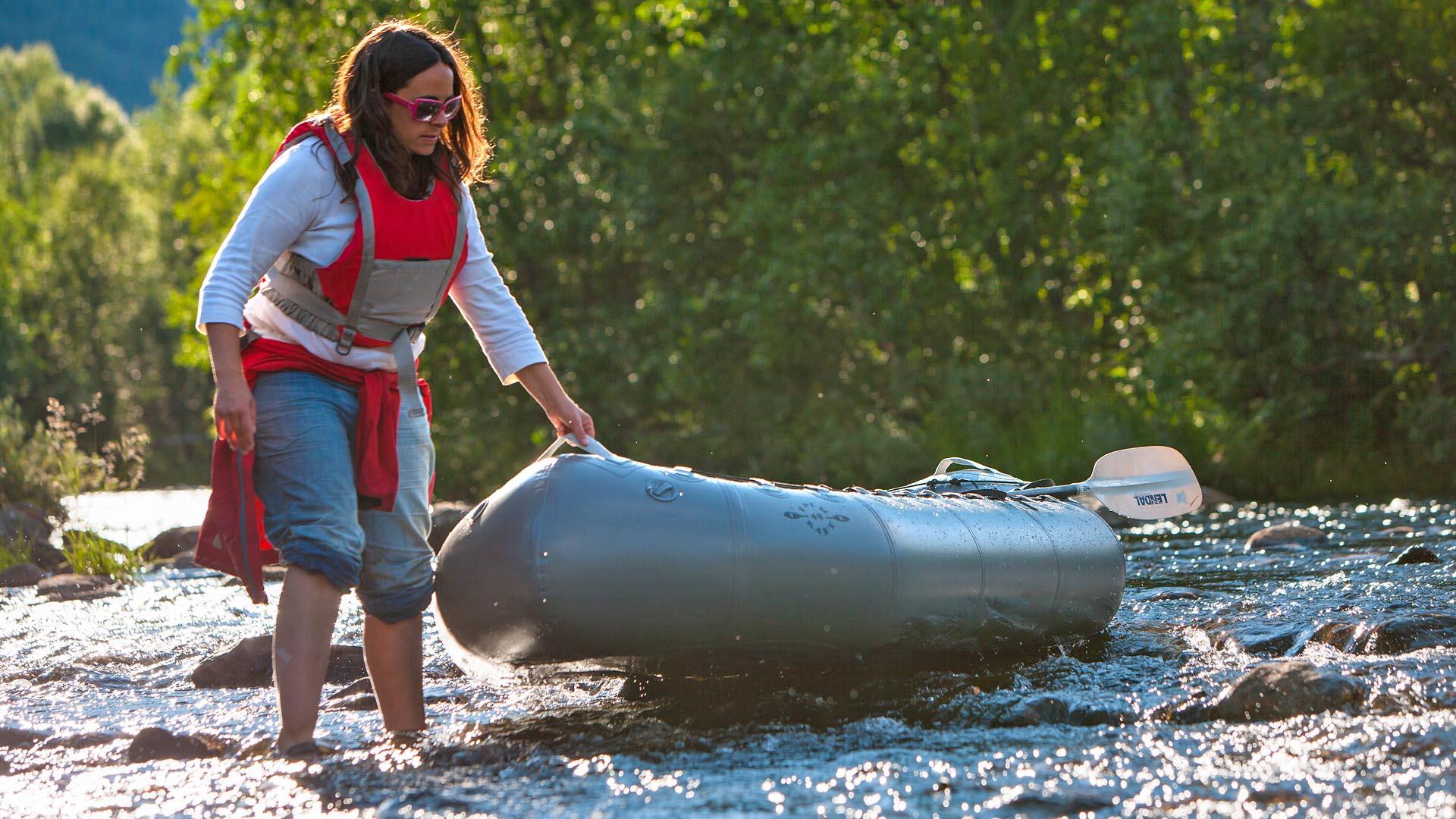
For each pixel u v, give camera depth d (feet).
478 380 122.72
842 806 17.60
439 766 20.30
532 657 22.80
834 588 23.98
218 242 156.97
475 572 22.59
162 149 300.61
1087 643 29.96
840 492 26.11
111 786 19.75
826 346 115.03
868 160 113.70
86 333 276.00
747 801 17.97
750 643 23.59
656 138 119.14
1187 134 102.37
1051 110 112.37
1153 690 24.61
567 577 21.99
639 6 129.80
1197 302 97.35
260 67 143.23
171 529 67.67
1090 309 115.96
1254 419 90.84
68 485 71.31
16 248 274.57
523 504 22.62
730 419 115.03
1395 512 67.56
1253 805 16.81
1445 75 92.32
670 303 117.70
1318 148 96.63
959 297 114.93
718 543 22.98
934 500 27.94
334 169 21.74
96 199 284.82
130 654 34.53
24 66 341.00
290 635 21.33
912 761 19.84
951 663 27.32
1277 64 106.01
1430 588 36.58
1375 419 93.20
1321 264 89.15
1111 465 31.01
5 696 29.07
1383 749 18.84
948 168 116.57
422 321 23.24
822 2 125.39
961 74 115.24
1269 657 27.89
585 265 122.93
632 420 121.60
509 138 122.62
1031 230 111.55
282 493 21.61
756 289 112.88
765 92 116.37
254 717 25.84
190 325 158.61
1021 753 20.04
